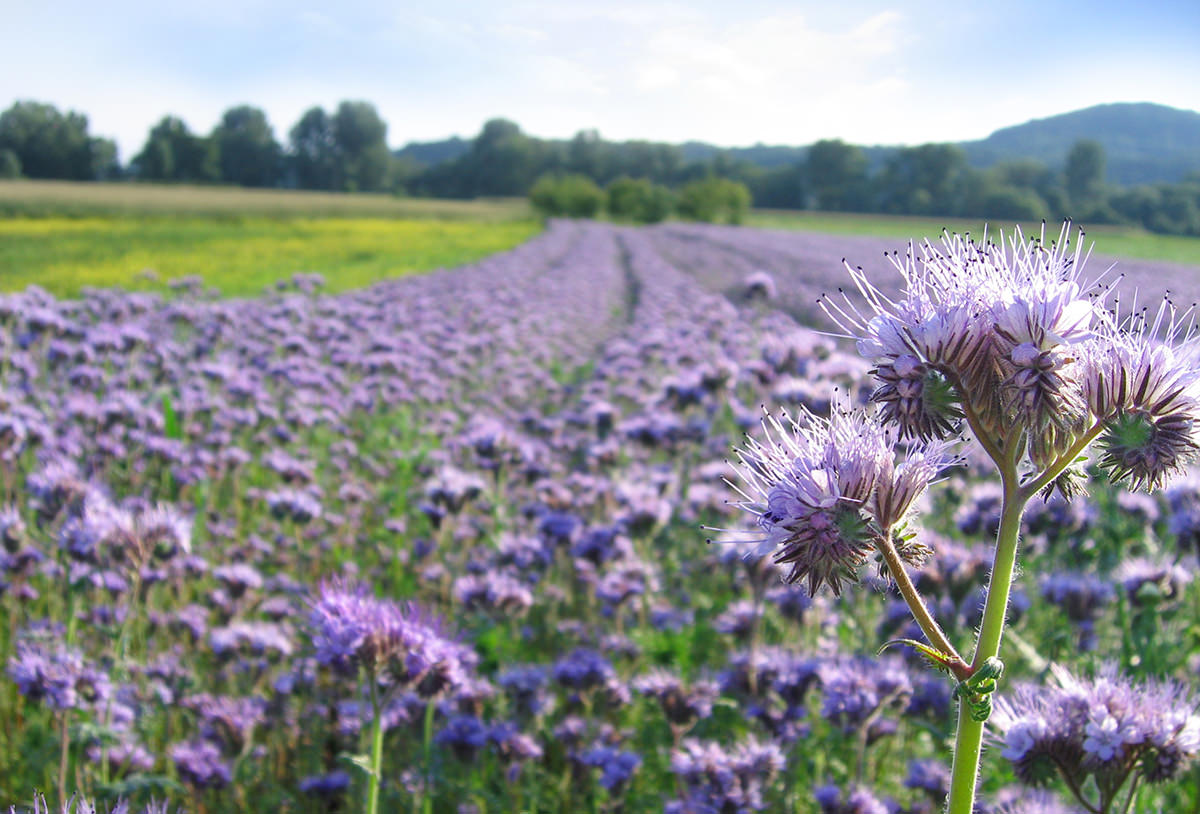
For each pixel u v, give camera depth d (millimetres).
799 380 8570
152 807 3672
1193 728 2791
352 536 9242
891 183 157750
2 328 11172
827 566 2006
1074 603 5203
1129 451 1926
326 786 5121
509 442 9430
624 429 9844
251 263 41000
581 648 6340
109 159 143125
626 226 104250
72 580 5379
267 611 7184
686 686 5348
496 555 7996
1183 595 5465
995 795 4121
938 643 1966
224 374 12117
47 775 5012
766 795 4754
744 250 53094
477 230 79688
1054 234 2250
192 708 5734
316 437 12586
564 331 23328
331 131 179625
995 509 6441
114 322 16062
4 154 130125
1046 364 1876
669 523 8578
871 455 2053
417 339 17406
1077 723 2867
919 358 1980
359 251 51938
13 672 4871
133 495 8664
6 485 7969
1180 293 23547
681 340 15773
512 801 5105
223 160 173500
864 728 4664
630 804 5168
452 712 5438
